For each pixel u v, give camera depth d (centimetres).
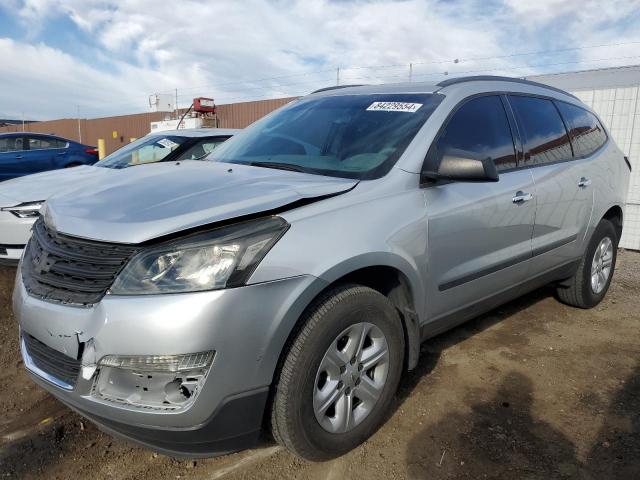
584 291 446
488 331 411
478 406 301
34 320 221
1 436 271
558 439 271
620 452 260
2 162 1126
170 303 196
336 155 298
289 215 226
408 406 299
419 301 277
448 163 271
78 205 243
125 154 671
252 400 212
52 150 1221
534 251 364
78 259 217
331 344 234
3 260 486
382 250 247
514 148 351
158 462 252
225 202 224
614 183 457
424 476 243
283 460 253
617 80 1183
